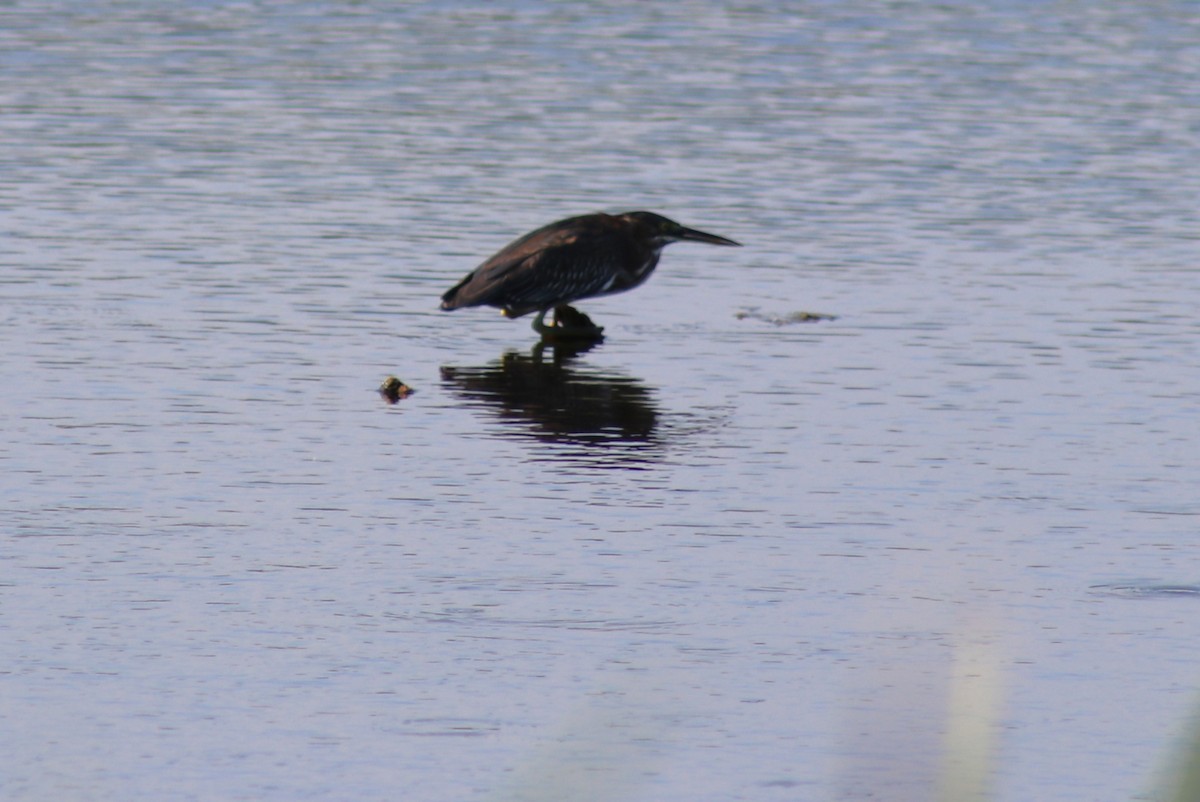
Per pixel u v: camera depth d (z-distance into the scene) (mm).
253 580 11508
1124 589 11633
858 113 30328
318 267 20750
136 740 9250
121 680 9945
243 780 8875
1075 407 16031
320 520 12742
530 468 14133
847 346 18125
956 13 40906
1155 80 33625
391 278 20422
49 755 9070
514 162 26328
